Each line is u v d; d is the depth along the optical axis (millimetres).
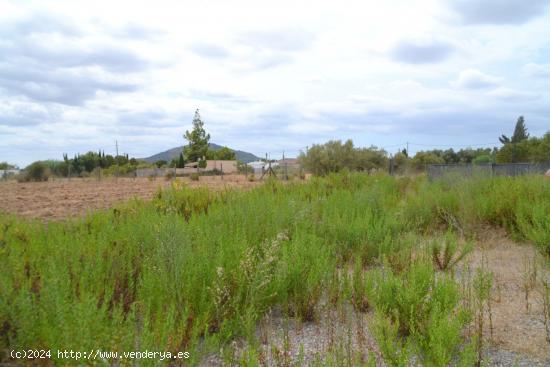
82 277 3646
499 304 4227
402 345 3295
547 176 11508
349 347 2924
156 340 2898
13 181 38562
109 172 51344
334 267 4531
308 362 3100
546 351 3273
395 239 5797
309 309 3949
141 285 3836
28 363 2891
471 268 5465
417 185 13578
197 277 3793
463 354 2730
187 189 10250
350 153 33438
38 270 4066
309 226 6180
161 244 4086
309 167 33469
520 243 6711
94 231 5727
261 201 7520
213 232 5188
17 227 6195
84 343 2574
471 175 10594
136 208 8203
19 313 3146
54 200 16422
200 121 77625
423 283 3686
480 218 7547
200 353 3027
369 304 4113
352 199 8727
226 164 78500
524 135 54344
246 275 3787
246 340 3443
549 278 4891
